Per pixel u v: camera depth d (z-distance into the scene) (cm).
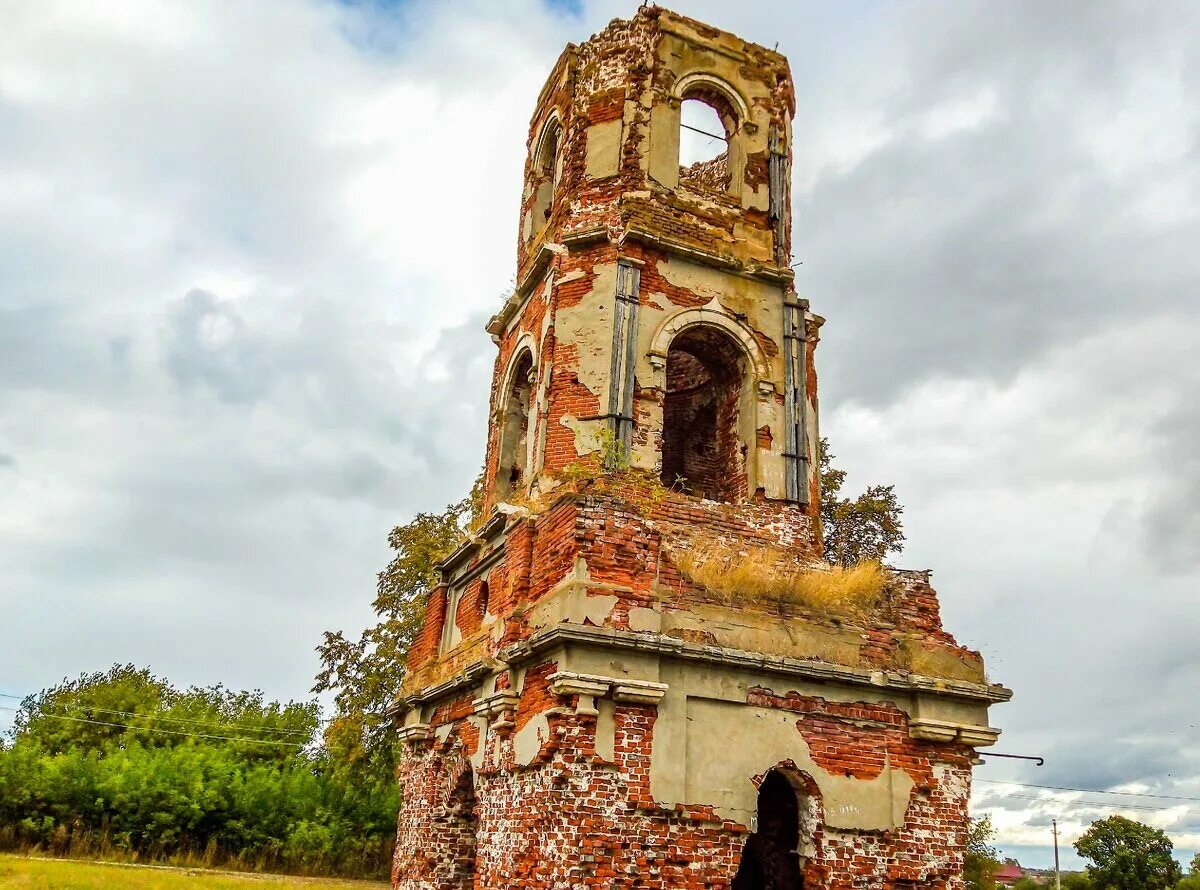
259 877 3152
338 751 3180
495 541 1575
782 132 1808
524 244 1933
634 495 1417
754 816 1168
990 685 1340
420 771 1700
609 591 1195
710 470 1792
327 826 3709
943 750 1300
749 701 1217
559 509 1281
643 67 1731
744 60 1819
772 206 1750
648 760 1134
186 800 3538
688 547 1393
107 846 3378
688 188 1703
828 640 1300
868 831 1223
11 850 3288
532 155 1986
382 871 3712
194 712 5441
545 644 1161
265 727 5144
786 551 1498
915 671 1316
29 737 4931
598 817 1091
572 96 1788
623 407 1495
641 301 1577
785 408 1611
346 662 3262
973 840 3797
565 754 1109
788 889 1297
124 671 5869
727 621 1252
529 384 1753
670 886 1101
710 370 1730
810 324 1703
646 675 1162
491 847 1286
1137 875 5997
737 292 1650
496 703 1295
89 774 3544
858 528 2944
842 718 1262
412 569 3206
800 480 1564
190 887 2541
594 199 1667
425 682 1748
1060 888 6569
